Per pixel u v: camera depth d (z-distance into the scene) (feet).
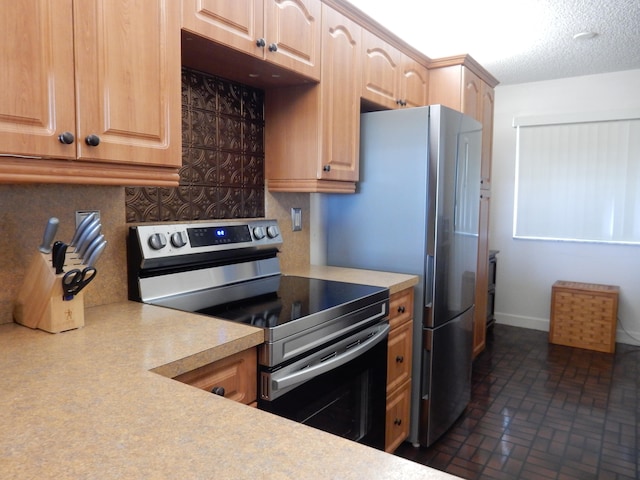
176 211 6.08
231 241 6.38
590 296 12.40
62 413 2.68
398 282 6.82
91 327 4.33
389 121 7.65
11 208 4.35
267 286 6.47
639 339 13.04
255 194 7.32
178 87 4.62
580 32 9.96
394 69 8.48
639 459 7.25
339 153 7.21
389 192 7.76
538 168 14.12
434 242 7.31
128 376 3.21
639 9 8.77
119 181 4.20
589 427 8.23
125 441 2.38
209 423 2.58
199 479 2.05
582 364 11.37
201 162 6.39
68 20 3.69
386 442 6.89
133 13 4.17
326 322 5.11
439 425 7.78
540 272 14.35
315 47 6.52
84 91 3.82
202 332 4.20
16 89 3.39
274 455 2.25
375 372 6.23
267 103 7.34
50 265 4.11
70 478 2.06
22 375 3.22
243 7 5.29
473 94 10.14
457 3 8.63
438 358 7.60
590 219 13.48
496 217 14.85
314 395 5.00
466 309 8.56
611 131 13.03
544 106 13.97
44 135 3.57
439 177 7.27
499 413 8.79
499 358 11.76
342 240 8.41
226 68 6.05
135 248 5.29
